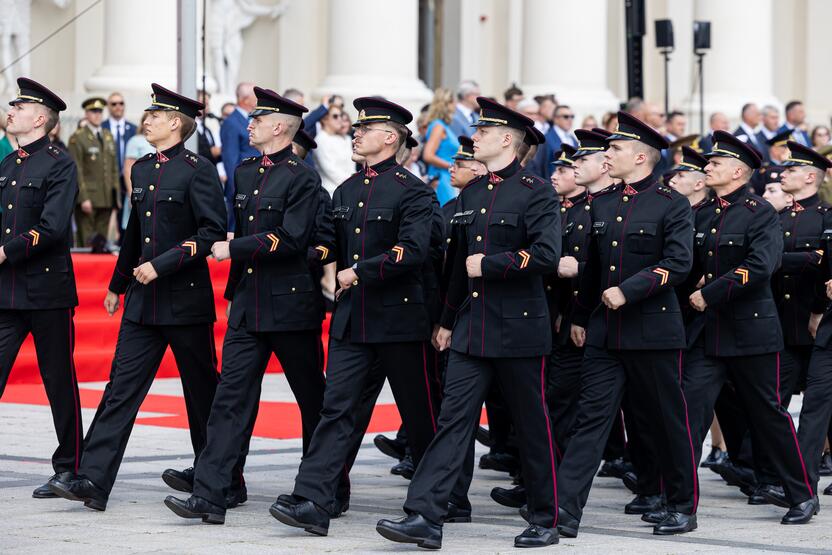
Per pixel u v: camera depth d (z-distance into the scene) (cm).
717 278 1465
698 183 1656
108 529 1330
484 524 1403
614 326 1351
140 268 1397
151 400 2231
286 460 1747
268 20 3631
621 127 1387
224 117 2773
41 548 1243
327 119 2698
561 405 1573
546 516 1298
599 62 3650
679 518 1370
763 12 3978
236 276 1425
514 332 1283
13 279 1470
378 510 1470
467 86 2825
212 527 1348
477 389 1291
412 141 1441
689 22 4284
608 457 1723
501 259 1270
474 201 1320
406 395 1363
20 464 1672
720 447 1802
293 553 1238
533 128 1447
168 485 1512
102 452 1416
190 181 1431
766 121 3300
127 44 3056
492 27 4103
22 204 1477
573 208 1608
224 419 1373
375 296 1345
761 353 1445
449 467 1268
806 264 1620
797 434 1488
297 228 1370
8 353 1484
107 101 2842
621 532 1375
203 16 2333
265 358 1397
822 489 1688
